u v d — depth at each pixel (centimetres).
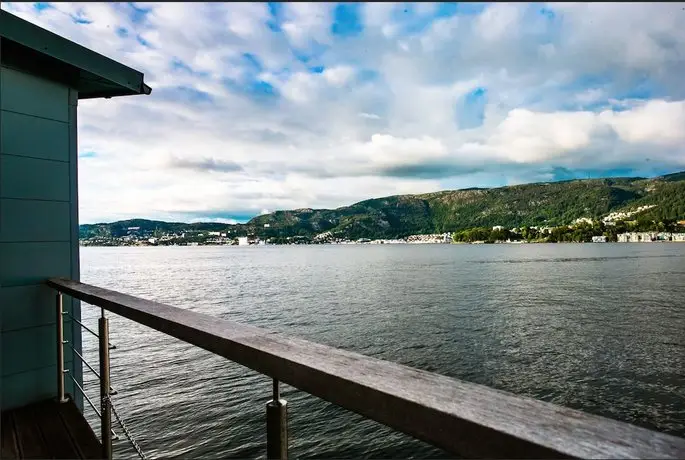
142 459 207
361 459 1006
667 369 1678
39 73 321
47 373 321
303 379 89
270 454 100
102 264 8875
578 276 5438
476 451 59
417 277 5572
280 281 5112
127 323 2536
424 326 2442
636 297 3628
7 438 254
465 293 3947
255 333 120
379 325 2447
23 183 313
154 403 1277
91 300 223
